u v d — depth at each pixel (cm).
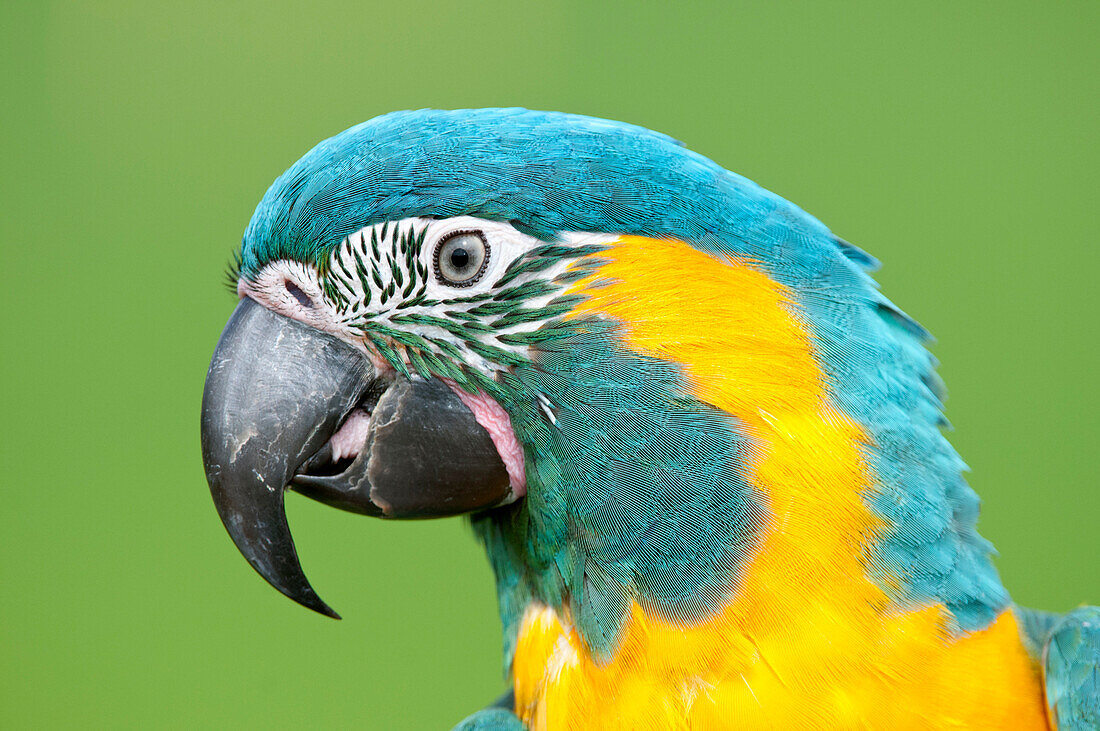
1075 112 927
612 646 369
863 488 355
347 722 902
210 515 980
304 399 400
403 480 397
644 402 365
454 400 394
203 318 1009
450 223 379
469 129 383
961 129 934
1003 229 924
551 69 986
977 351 906
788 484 354
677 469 361
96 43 1031
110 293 1010
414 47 1003
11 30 1017
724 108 962
